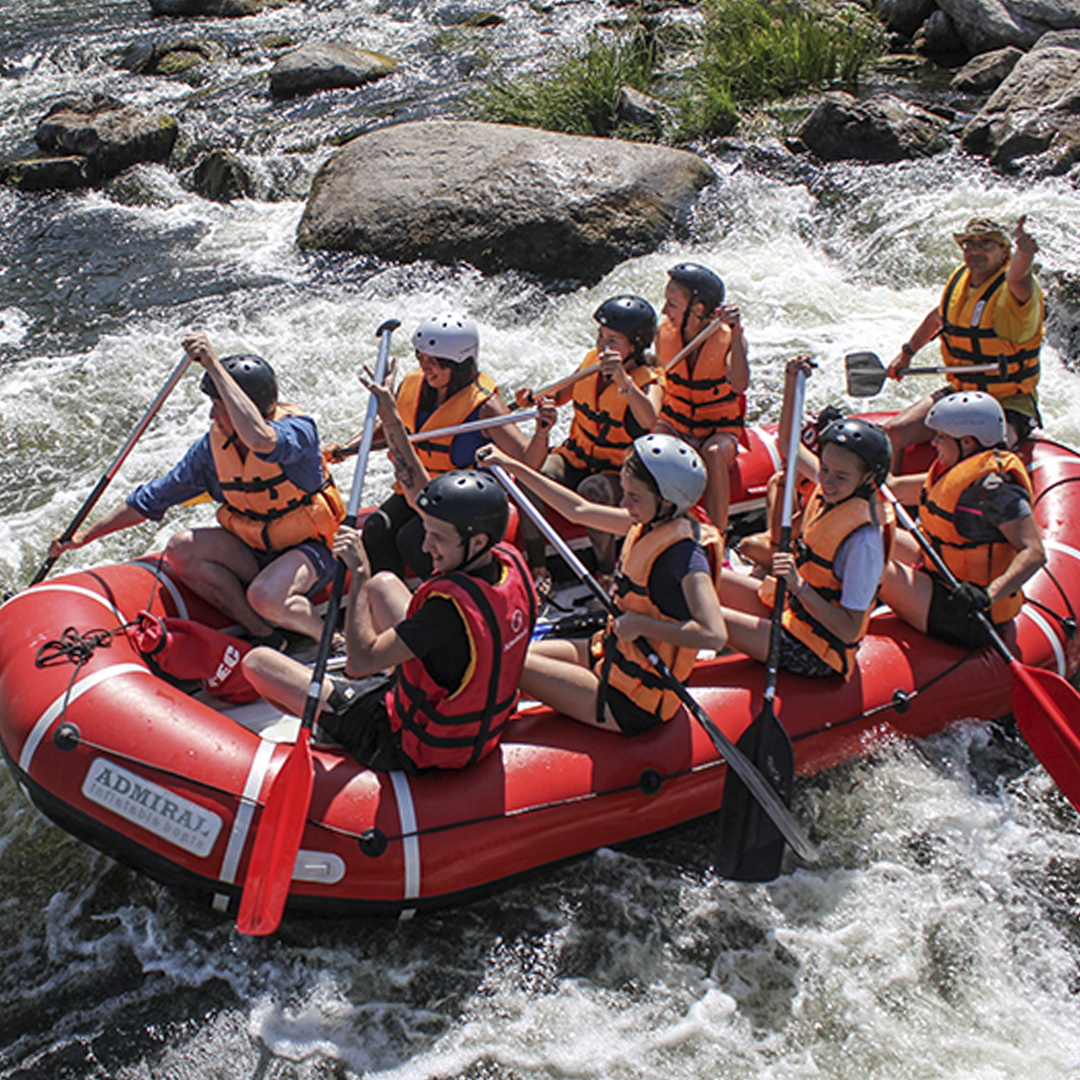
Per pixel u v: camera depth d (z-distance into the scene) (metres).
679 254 7.66
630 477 3.06
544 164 7.87
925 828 3.59
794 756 3.48
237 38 13.26
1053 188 8.02
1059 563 4.15
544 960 3.23
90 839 3.31
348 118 10.38
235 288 7.59
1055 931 3.30
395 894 3.16
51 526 5.33
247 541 3.94
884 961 3.21
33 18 14.77
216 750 3.20
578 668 3.39
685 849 3.53
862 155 8.73
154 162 9.84
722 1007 3.09
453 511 2.90
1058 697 3.58
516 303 7.28
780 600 3.38
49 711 3.28
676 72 10.63
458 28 13.02
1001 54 9.79
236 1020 3.08
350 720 3.28
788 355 6.68
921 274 7.43
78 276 7.87
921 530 4.00
